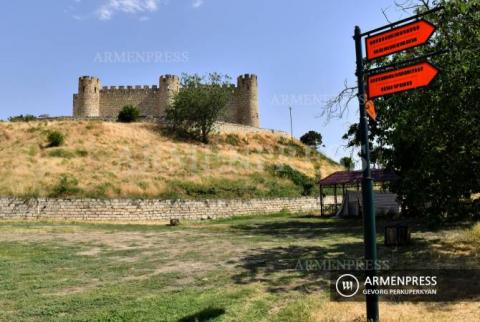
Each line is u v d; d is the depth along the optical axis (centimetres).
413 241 1454
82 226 2428
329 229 2192
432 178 1103
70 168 3603
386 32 598
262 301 795
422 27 557
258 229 2339
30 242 1656
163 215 3164
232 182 4156
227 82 5888
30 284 955
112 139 4722
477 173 1030
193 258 1309
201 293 859
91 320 689
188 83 5828
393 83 588
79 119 5538
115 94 7000
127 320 688
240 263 1205
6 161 3531
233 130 6341
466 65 1028
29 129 4525
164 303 780
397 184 1499
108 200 2973
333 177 3397
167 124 5972
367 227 618
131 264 1210
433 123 1122
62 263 1226
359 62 632
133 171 3866
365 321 632
